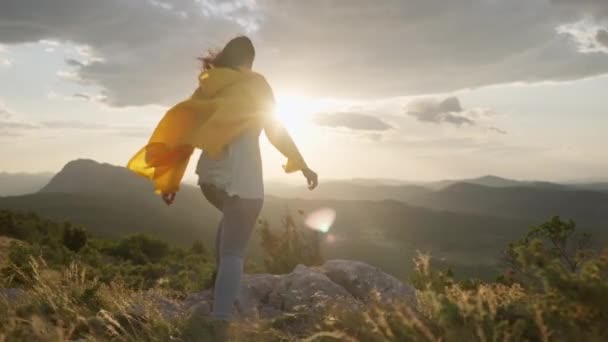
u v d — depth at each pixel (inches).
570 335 91.2
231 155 154.9
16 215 2001.7
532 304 98.3
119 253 2016.5
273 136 160.4
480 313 98.0
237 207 154.5
